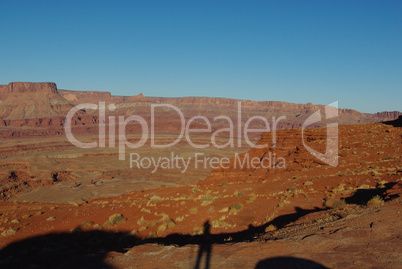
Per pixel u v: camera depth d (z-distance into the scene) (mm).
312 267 5875
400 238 6887
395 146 32406
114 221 17531
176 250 7785
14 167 124500
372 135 38656
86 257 7758
